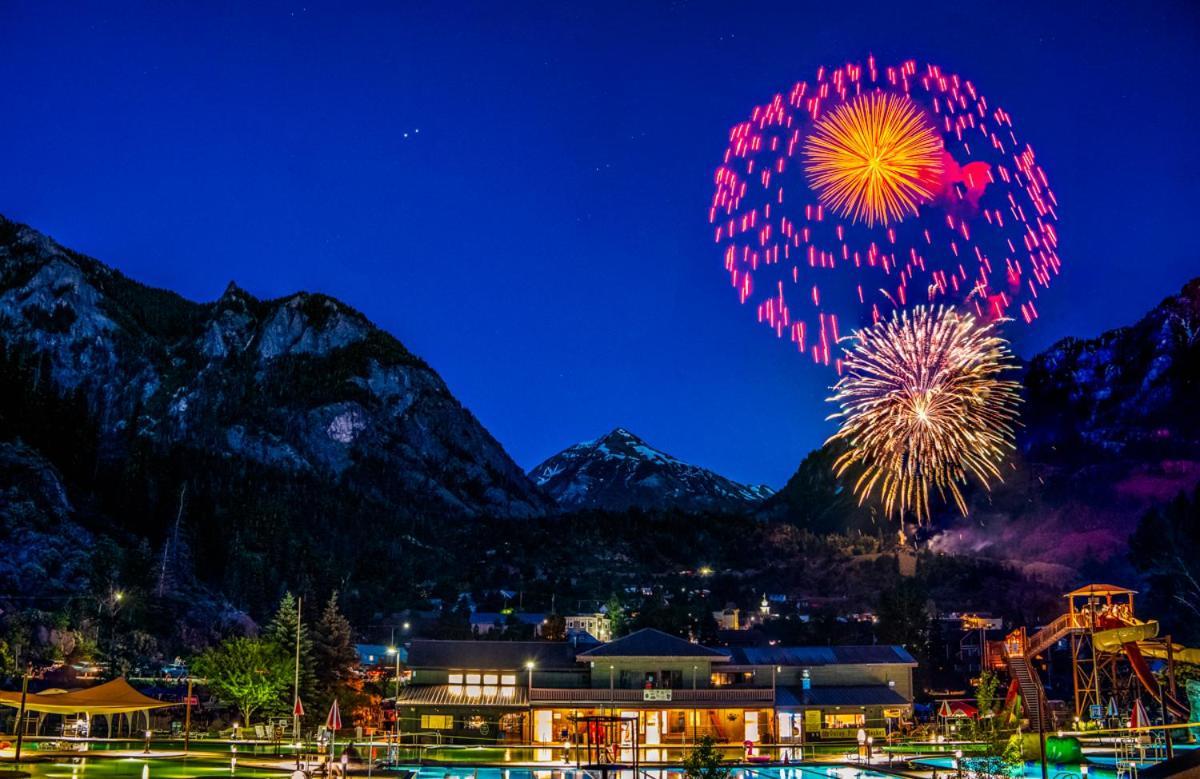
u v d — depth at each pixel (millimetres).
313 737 111500
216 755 82125
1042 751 44281
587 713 118125
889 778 74000
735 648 133250
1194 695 94000
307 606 189000
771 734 118500
